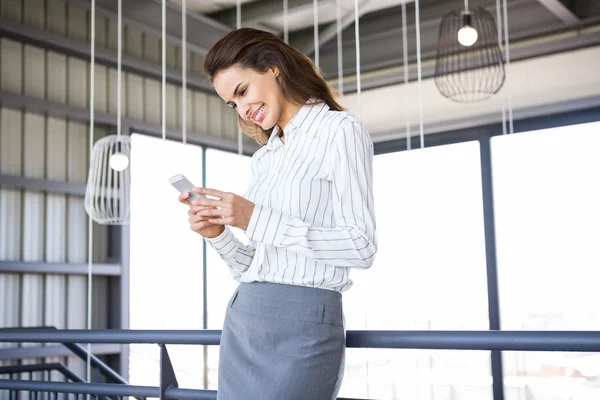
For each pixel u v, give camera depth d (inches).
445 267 290.4
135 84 281.6
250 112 55.5
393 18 287.4
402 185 302.8
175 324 290.8
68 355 257.9
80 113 259.8
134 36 281.3
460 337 54.9
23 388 84.3
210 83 56.6
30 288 249.6
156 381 287.9
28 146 249.9
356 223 50.6
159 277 286.5
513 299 275.9
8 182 238.8
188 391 70.2
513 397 272.5
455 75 282.7
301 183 51.9
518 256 276.8
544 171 274.8
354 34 300.0
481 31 264.1
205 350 303.6
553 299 269.0
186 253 297.7
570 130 271.3
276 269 52.0
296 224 49.3
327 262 49.9
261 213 49.4
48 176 255.4
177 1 259.9
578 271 265.1
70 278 261.6
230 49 54.5
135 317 276.8
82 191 262.5
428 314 291.0
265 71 54.7
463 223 288.5
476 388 279.9
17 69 245.1
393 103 304.3
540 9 269.3
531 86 275.9
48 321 253.8
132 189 279.6
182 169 297.1
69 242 261.9
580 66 267.7
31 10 248.7
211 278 307.0
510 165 281.1
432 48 284.5
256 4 271.6
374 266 304.8
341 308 52.4
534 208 275.4
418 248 296.7
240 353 52.7
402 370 292.5
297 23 292.8
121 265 269.9
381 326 299.7
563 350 51.9
